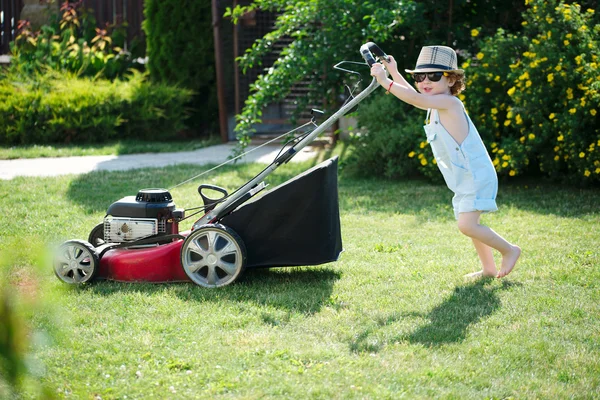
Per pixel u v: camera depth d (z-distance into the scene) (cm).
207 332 412
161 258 507
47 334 243
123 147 1212
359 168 952
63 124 1250
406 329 416
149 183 885
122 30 1549
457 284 500
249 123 979
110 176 930
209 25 1395
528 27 898
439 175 883
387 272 532
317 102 1009
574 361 372
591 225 666
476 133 488
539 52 819
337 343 397
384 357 378
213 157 1129
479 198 484
